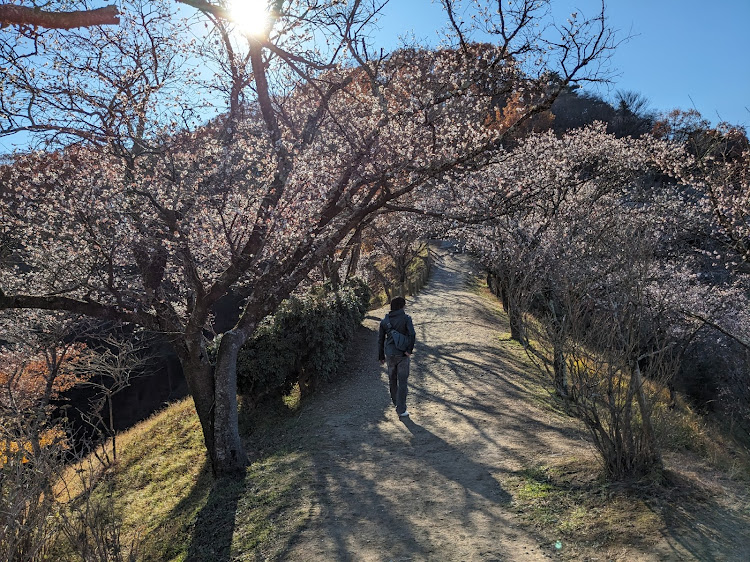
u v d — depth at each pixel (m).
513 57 7.25
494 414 8.01
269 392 10.34
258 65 7.23
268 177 6.95
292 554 4.60
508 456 6.11
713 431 8.04
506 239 10.91
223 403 6.99
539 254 9.25
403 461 6.45
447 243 44.88
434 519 4.83
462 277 33.66
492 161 8.24
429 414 8.36
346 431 7.94
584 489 4.87
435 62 8.09
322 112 7.89
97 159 7.63
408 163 7.36
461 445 6.76
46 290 8.36
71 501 4.96
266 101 7.39
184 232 6.84
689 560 3.63
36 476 4.46
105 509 5.29
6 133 6.43
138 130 7.24
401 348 8.20
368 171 7.52
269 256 7.65
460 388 9.75
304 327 10.41
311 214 7.33
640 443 4.97
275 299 7.34
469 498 5.14
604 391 5.10
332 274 16.81
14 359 10.70
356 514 5.16
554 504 4.72
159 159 7.14
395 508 5.17
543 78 7.43
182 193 6.86
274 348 10.05
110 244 6.91
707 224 14.23
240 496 6.20
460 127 8.06
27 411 6.44
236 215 6.83
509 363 11.59
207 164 7.20
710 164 12.41
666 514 4.25
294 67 5.98
